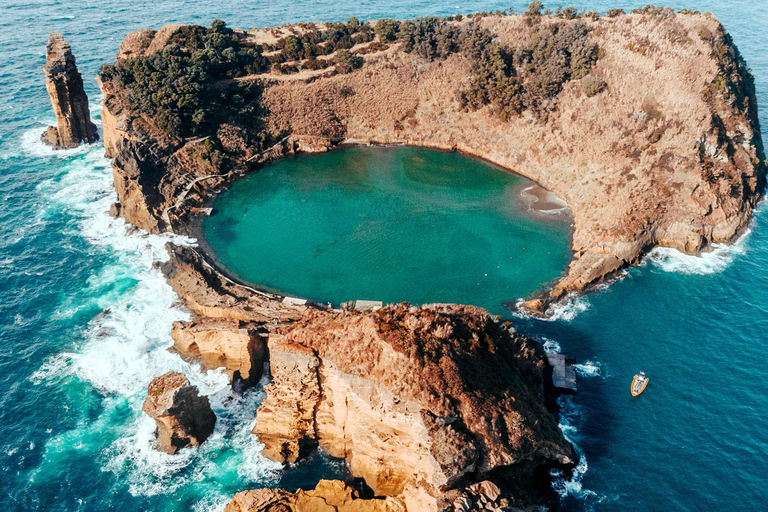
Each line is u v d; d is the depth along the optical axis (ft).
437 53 483.10
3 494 218.59
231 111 449.06
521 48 460.55
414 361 203.72
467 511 188.14
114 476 227.81
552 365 267.59
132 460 233.55
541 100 435.94
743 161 383.65
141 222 364.58
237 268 337.11
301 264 341.21
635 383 261.85
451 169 437.99
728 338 287.89
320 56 497.05
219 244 357.41
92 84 536.01
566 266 342.64
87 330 288.71
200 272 327.06
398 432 207.82
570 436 240.32
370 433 212.84
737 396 257.34
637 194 362.94
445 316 230.68
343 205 396.78
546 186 415.23
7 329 287.89
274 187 416.46
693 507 214.48
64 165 426.10
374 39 512.22
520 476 212.43
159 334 287.69
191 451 238.27
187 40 479.82
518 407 213.25
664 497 218.18
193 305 302.66
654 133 380.58
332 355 217.15
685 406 253.24
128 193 374.02
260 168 438.40
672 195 359.25
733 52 438.81
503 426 204.03
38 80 534.78
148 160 395.55
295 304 301.02
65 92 428.97
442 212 389.60
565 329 295.69
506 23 490.90
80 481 224.94
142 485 225.15
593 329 295.69
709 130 372.99
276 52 494.59
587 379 266.77
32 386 260.62
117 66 442.09
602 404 254.68
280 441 233.76
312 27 525.75
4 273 322.14
